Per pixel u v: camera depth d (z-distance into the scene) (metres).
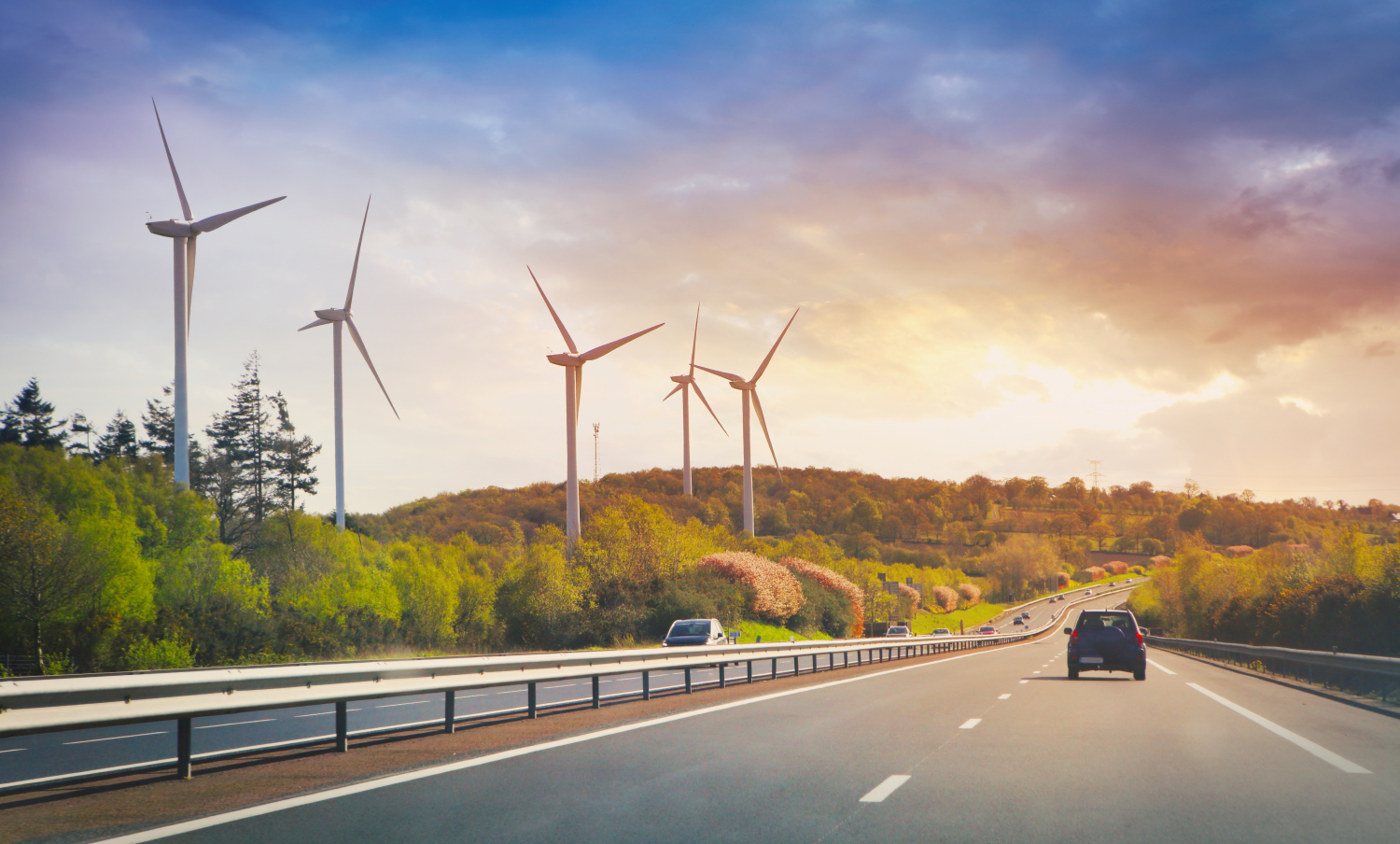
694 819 7.18
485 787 8.62
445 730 13.37
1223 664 39.09
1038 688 21.69
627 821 7.12
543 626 63.84
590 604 64.94
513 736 12.84
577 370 73.44
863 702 17.97
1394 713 15.48
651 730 13.31
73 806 7.89
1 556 47.62
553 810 7.52
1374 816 7.22
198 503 60.97
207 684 9.53
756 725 13.85
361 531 103.94
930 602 173.88
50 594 48.34
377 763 10.34
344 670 11.34
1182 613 119.06
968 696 19.44
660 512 72.00
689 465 103.12
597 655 17.50
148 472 81.25
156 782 9.13
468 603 75.75
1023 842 6.38
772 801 7.88
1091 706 16.89
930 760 10.23
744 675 31.17
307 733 15.16
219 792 8.58
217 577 60.50
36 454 66.69
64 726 8.09
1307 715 15.19
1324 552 65.88
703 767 9.85
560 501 174.38
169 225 55.62
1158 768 9.59
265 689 10.30
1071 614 176.75
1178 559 114.94
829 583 96.75
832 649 32.91
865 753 10.86
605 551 67.94
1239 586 95.06
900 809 7.54
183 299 56.22
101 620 50.84
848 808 7.59
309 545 72.06
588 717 15.52
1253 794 8.16
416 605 72.31
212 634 58.31
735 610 72.50
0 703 7.60
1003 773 9.31
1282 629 53.31
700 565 79.31
